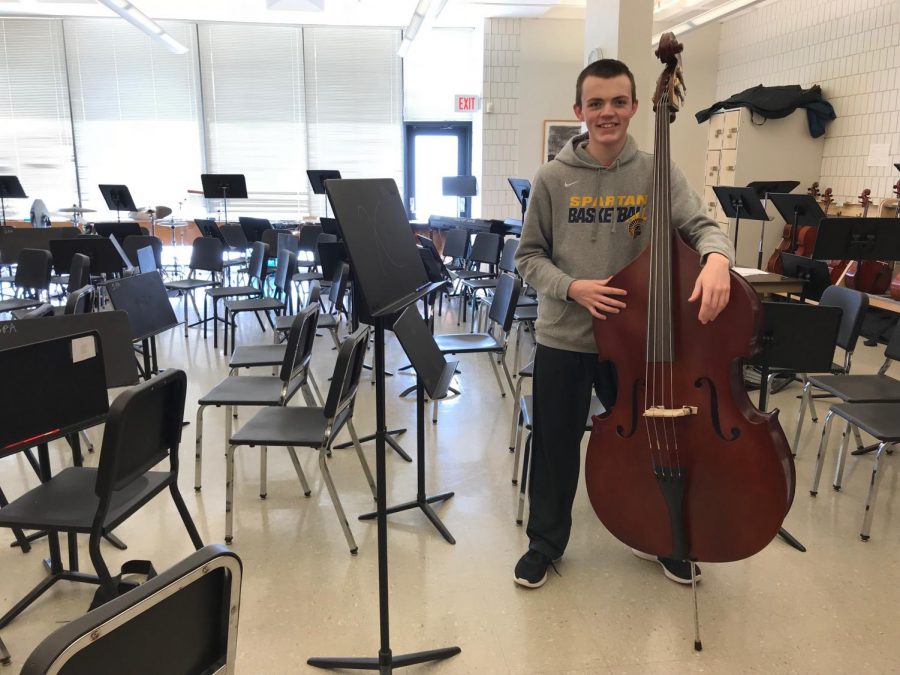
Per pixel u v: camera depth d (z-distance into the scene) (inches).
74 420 74.9
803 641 75.3
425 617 79.5
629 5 196.9
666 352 67.6
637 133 204.7
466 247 255.1
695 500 69.4
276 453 126.2
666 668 71.2
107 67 362.6
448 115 386.0
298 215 390.6
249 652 73.7
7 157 366.9
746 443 66.6
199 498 108.5
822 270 153.3
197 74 367.6
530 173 362.9
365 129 384.2
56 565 84.9
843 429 137.2
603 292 69.7
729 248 67.6
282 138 380.8
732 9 265.7
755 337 65.2
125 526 99.7
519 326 177.5
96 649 32.1
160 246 252.8
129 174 374.3
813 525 100.0
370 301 54.8
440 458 124.3
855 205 259.0
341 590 84.8
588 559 91.4
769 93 277.0
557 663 72.1
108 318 97.6
